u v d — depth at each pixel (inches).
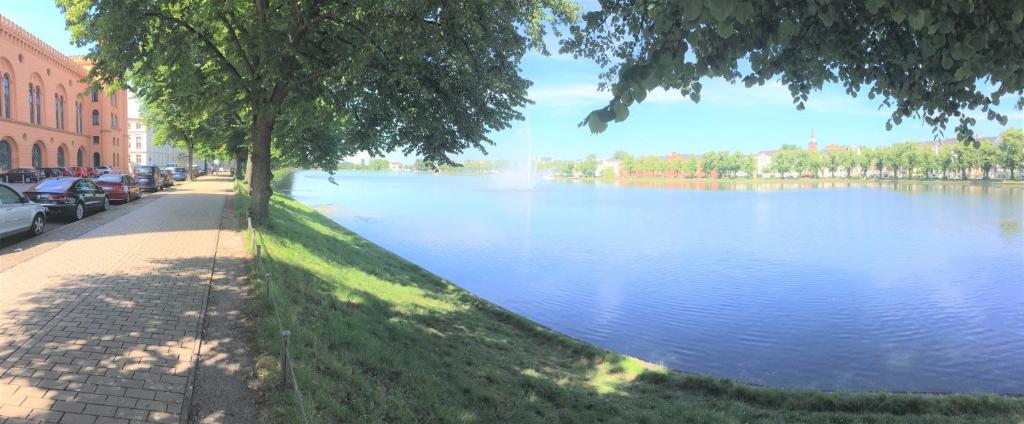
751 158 7677.2
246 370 212.8
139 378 196.9
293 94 542.0
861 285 778.2
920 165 6072.8
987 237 1348.4
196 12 504.7
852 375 434.0
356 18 493.4
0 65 2076.8
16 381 186.7
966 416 305.7
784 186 5423.2
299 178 4810.5
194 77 543.2
